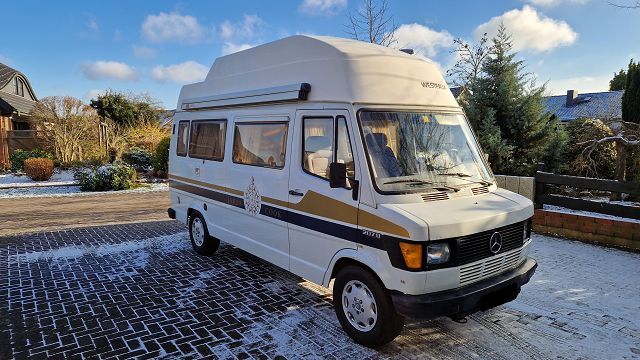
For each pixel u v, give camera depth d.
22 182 17.31
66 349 3.86
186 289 5.31
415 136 4.06
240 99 5.43
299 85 4.38
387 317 3.62
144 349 3.85
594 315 4.39
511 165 10.02
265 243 5.11
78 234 8.42
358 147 3.79
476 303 3.59
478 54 11.73
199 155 6.59
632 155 9.41
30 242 7.78
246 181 5.38
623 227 6.58
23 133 22.66
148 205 12.32
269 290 5.25
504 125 10.22
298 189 4.48
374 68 4.12
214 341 3.99
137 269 6.11
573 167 10.08
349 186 3.85
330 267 4.13
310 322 4.36
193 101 6.67
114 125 26.36
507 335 4.01
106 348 3.87
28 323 4.39
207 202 6.38
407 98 4.20
